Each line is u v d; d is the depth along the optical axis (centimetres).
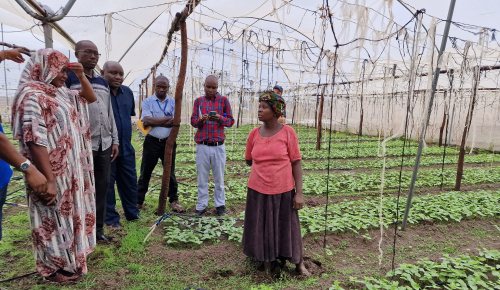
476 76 816
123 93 520
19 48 319
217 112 581
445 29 498
